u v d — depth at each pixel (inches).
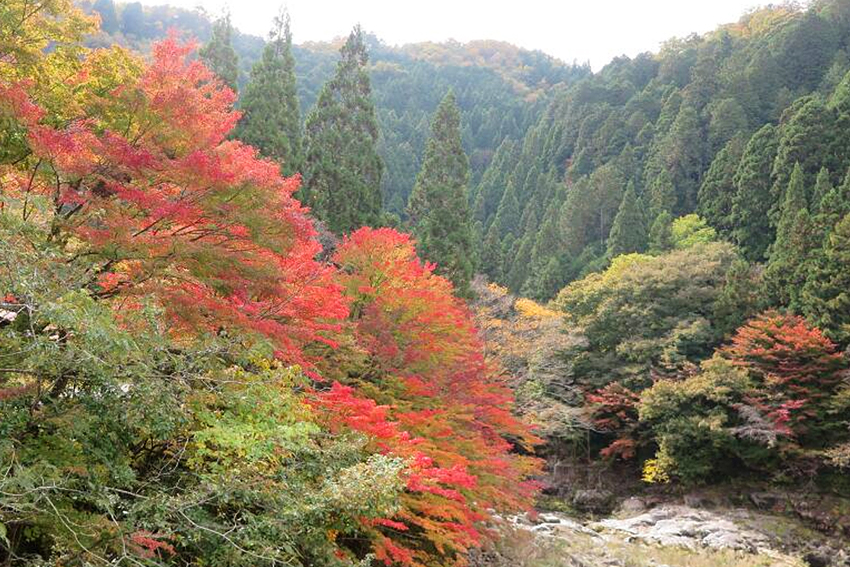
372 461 332.2
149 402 266.5
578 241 2193.7
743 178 1731.1
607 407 1275.8
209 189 301.6
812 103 1646.2
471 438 549.3
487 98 3959.2
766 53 2465.6
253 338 327.3
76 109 323.3
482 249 2030.0
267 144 1029.8
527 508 629.3
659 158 2288.4
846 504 1035.3
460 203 1268.5
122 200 309.4
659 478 1167.0
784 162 1626.5
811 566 927.7
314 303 373.7
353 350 473.1
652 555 840.9
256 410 317.4
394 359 507.2
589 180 2354.8
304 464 332.8
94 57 354.9
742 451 1129.4
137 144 308.8
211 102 338.3
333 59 3472.0
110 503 245.3
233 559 276.7
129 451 299.0
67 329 257.0
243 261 314.3
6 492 219.3
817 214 1387.8
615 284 1470.2
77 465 252.4
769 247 1557.6
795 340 1120.8
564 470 1293.1
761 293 1348.4
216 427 299.0
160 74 321.1
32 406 256.8
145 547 277.3
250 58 3068.4
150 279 306.8
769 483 1121.4
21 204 269.4
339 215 1120.8
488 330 1184.8
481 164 3326.8
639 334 1376.7
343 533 406.6
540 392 1224.2
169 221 306.0
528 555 660.1
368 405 378.0
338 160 1190.3
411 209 1327.5
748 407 1109.7
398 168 2615.7
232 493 294.8
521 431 693.9
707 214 1914.4
